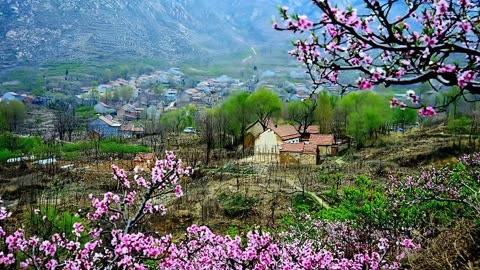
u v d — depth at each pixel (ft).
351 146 183.32
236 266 23.27
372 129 171.83
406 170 115.44
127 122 340.39
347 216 42.96
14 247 19.89
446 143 141.18
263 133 172.24
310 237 42.55
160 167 21.61
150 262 25.57
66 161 159.12
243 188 104.83
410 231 35.06
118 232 20.06
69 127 235.61
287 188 103.40
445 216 35.86
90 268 20.84
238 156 167.94
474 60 12.87
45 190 116.06
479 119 169.27
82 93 527.81
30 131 283.38
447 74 12.99
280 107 191.11
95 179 128.47
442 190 38.52
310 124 200.44
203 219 81.71
